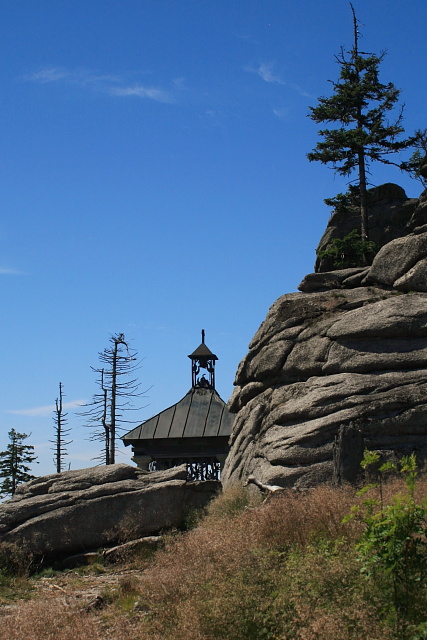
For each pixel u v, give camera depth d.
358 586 10.25
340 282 29.11
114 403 44.16
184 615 10.60
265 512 14.17
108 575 18.72
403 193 36.66
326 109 37.75
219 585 11.12
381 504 11.48
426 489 14.71
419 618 9.62
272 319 28.02
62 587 17.58
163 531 21.52
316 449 22.75
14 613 13.02
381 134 36.28
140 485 22.31
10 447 45.84
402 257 27.27
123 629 11.22
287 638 9.84
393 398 23.00
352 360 24.75
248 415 27.22
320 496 14.75
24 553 20.52
